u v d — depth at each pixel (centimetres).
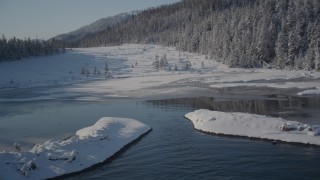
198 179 2712
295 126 3834
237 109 5719
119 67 17800
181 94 8069
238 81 10412
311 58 12362
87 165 3116
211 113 4784
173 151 3472
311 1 15525
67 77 14962
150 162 3183
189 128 4453
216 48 17638
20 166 2939
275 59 14000
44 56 19238
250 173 2794
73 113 6116
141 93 8669
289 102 6175
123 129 4216
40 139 4200
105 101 7588
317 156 3144
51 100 8238
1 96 9562
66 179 2895
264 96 7125
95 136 3644
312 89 7750
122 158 3353
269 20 16012
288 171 2811
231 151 3381
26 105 7506
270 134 3778
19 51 17662
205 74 13638
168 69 16400
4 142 4100
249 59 14825
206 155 3291
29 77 14488
